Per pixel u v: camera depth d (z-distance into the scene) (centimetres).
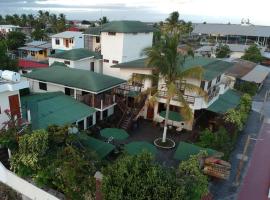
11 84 2102
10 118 2167
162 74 2544
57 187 1767
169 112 2919
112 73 4344
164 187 1354
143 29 4494
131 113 3188
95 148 2081
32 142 1809
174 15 7450
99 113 3125
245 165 2528
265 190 2175
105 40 4259
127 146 2131
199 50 7594
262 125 3556
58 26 10738
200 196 1572
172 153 2628
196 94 2886
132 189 1374
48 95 2997
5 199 1934
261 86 5569
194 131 3053
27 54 6950
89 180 1638
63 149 1848
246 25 12531
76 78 3108
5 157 2084
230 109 3016
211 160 2109
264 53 8056
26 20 13925
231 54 7662
